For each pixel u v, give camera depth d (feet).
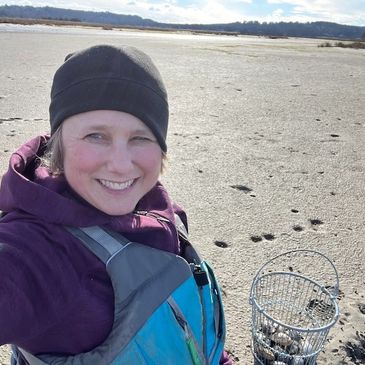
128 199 1.72
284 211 5.89
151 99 1.71
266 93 14.89
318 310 3.88
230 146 8.54
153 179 1.82
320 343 3.20
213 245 4.91
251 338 3.56
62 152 1.71
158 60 24.07
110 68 1.63
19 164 1.73
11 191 1.61
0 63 17.65
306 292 4.14
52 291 1.49
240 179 6.88
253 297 3.24
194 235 5.08
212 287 2.13
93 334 1.60
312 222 5.66
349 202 6.33
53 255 1.52
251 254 4.78
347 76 21.49
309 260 4.75
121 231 1.72
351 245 5.14
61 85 1.66
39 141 1.93
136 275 1.62
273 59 30.01
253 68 22.89
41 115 9.74
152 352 1.63
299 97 14.43
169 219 1.99
